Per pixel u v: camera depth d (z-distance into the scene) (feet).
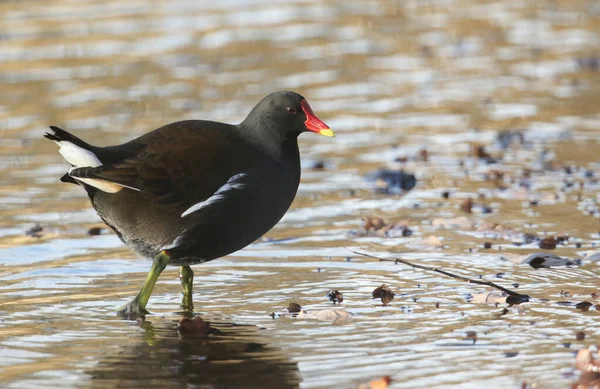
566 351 28.50
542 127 59.57
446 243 40.42
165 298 34.47
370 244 40.57
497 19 89.51
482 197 47.37
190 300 34.19
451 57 76.79
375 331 30.63
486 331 30.40
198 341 30.01
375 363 27.91
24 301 34.09
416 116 62.54
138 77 70.49
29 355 29.01
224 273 37.22
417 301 33.55
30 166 53.21
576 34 83.61
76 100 65.31
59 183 50.60
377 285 35.45
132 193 32.30
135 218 32.73
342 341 29.78
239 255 39.40
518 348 28.84
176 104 63.77
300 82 69.36
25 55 76.02
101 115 61.67
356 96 66.64
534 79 70.79
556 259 37.58
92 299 34.32
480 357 28.19
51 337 30.50
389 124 60.95
